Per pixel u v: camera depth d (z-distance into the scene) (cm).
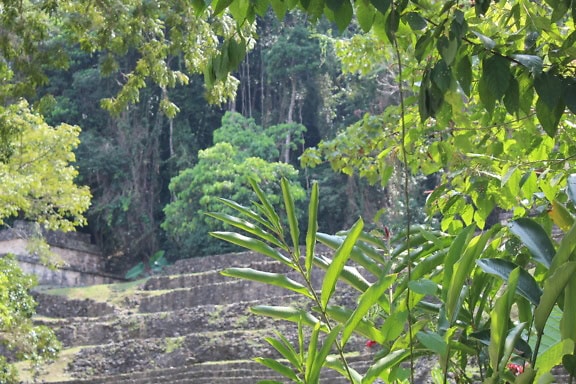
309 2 320
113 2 1054
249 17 335
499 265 245
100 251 4144
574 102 311
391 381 269
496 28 457
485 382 221
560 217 279
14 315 1588
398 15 314
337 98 3959
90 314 3250
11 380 1571
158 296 3234
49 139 1852
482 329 269
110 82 4241
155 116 4312
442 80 308
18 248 3709
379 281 250
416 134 516
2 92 1155
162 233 4212
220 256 3462
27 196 1938
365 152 681
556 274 215
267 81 4250
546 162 427
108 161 4106
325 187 3825
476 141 533
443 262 277
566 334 223
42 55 1112
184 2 1049
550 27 347
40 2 1110
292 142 3959
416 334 243
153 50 1085
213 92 1069
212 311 2981
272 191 3575
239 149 3853
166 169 4334
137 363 2798
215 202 3603
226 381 2494
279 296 2908
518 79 336
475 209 491
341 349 265
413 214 2708
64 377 2730
